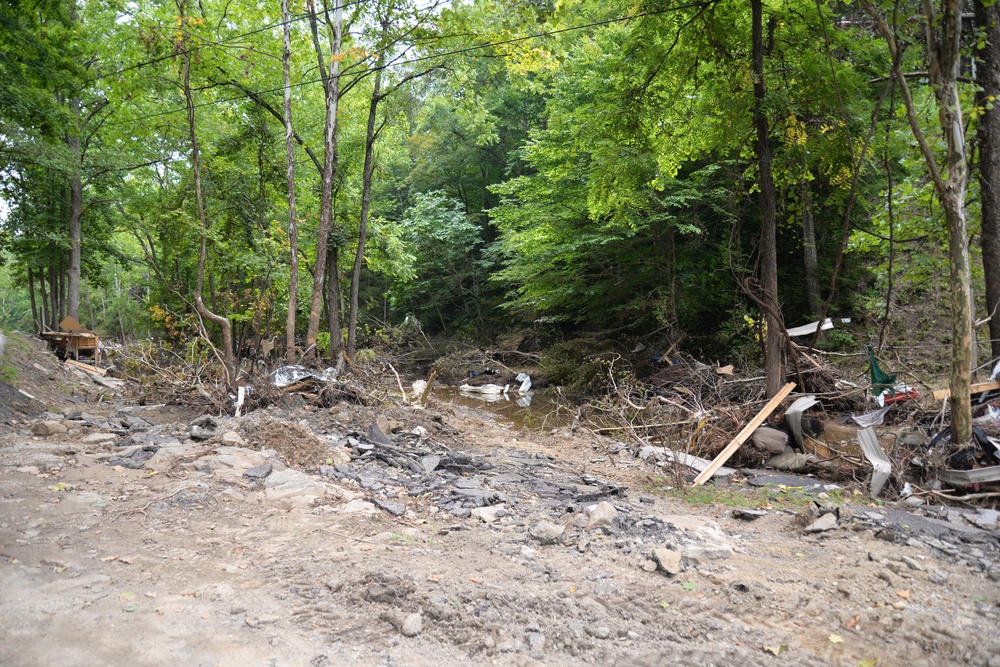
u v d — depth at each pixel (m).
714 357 20.75
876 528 5.97
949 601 4.48
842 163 11.63
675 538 5.71
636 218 19.72
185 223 12.92
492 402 21.69
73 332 20.27
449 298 37.78
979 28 9.97
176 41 13.17
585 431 13.23
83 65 19.33
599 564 5.09
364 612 4.10
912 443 8.75
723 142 12.49
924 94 12.74
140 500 6.23
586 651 3.74
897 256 14.84
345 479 7.66
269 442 8.59
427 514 6.46
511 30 13.55
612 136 13.67
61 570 4.56
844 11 15.71
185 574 4.62
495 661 3.60
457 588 4.43
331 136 14.84
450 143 37.03
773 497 7.85
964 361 8.29
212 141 19.02
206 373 13.38
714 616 4.25
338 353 16.16
